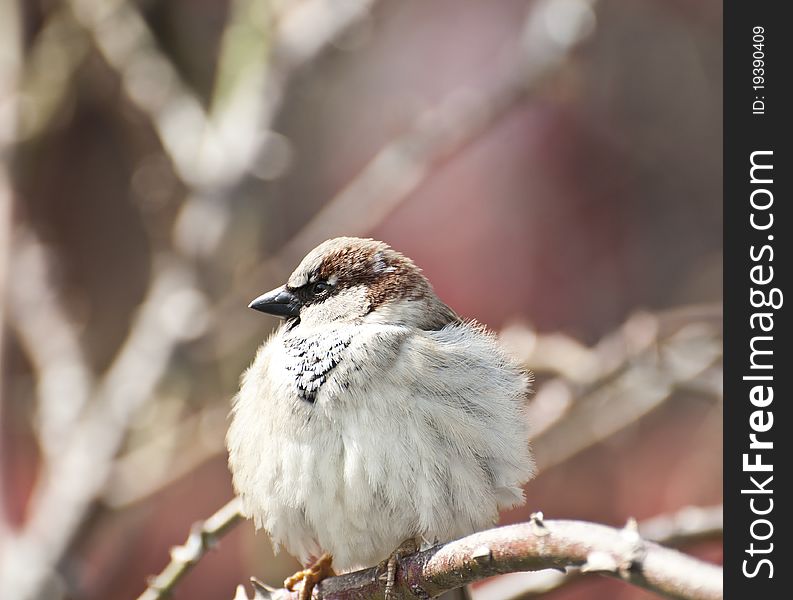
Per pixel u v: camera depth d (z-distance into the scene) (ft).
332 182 41.75
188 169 36.86
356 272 26.16
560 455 32.24
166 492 37.81
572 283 40.98
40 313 37.55
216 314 34.96
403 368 24.27
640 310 38.68
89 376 36.52
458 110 36.32
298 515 24.61
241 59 38.47
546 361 32.63
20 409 39.34
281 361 25.16
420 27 43.42
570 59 38.09
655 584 15.80
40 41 40.42
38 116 39.81
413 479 23.76
